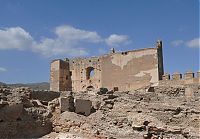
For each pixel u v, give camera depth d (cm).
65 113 4097
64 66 7500
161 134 3694
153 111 4209
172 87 5597
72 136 3750
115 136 3700
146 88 6053
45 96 4547
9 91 4150
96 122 3969
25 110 3922
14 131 3716
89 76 7569
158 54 6538
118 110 4331
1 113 3681
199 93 5369
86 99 4556
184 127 3950
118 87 6906
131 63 6800
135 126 3781
